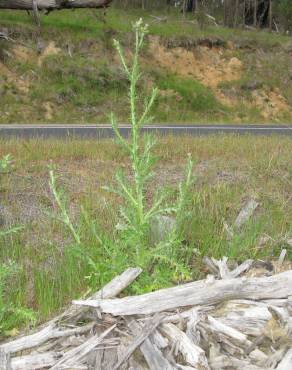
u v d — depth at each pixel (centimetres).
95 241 503
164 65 2152
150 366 317
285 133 1428
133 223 418
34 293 432
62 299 421
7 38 1841
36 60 1881
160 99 1922
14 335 375
